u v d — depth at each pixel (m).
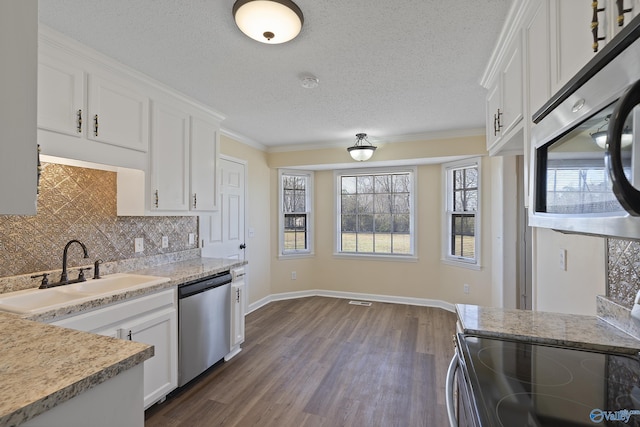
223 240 3.68
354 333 3.37
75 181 2.13
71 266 2.10
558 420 0.73
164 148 2.41
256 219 4.36
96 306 1.65
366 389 2.27
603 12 0.80
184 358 2.21
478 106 2.87
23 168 0.69
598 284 1.35
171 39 1.78
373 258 4.68
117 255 2.41
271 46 1.85
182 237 3.07
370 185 4.77
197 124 2.76
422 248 4.43
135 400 0.92
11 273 1.79
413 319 3.82
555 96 0.83
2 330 1.06
